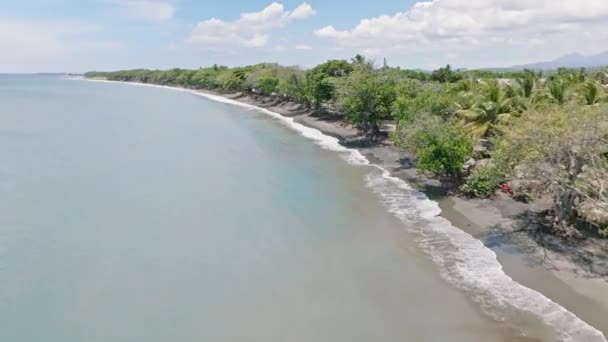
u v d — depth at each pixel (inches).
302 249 1066.1
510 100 1553.9
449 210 1235.9
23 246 1101.1
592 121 911.7
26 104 4677.7
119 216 1302.9
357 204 1343.5
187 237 1151.6
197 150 2217.0
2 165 1908.2
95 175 1754.4
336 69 2960.1
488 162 1299.2
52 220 1270.9
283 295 872.3
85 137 2620.6
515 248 979.3
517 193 1229.7
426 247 1029.2
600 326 713.6
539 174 989.2
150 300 864.3
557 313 751.7
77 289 908.0
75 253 1064.8
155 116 3602.4
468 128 1520.7
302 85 3447.3
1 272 969.5
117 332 770.2
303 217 1264.8
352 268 964.0
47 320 804.0
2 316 812.0
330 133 2549.2
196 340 745.0
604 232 946.7
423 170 1400.1
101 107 4355.3
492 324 740.7
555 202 1021.8
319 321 786.8
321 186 1547.7
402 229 1135.6
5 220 1266.0
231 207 1368.1
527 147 980.6
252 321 791.7
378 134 2277.3
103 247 1095.6
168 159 2025.1
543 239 999.6
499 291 828.6
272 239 1128.2
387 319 780.6
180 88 7514.8
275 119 3272.6
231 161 1963.6
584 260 904.3
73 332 771.4
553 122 952.9
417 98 1694.1
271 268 979.9
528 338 698.8
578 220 1014.4
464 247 1011.3
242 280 933.2
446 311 786.2
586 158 953.5
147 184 1626.5
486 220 1134.4
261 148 2223.2
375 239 1090.7
